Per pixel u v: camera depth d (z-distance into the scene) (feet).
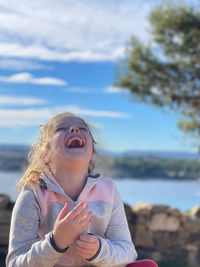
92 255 4.95
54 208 5.36
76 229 4.76
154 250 21.43
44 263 4.77
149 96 30.27
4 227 19.74
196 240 21.94
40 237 5.37
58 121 5.72
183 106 31.09
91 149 5.70
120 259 5.28
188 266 18.70
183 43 28.84
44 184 5.43
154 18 29.09
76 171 5.50
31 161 5.90
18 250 5.08
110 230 5.73
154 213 22.03
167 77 29.73
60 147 5.46
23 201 5.32
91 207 5.59
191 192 87.71
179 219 22.17
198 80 29.68
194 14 28.91
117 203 5.89
